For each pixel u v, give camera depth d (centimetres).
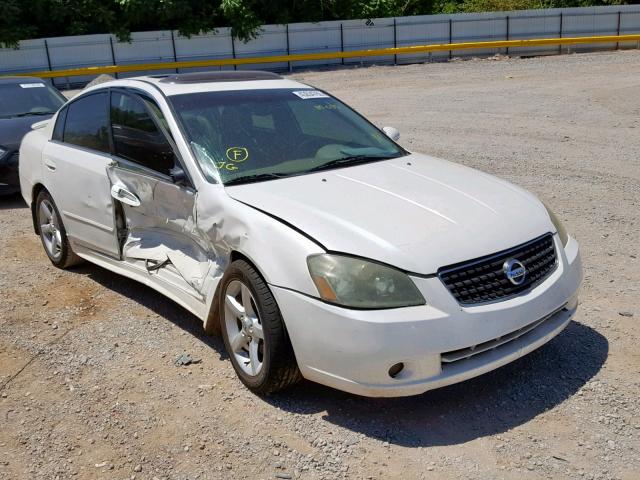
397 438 329
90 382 394
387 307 316
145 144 455
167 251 446
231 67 2586
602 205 707
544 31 2608
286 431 338
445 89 1739
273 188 388
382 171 421
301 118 472
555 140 1062
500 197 391
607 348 408
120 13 2636
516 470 302
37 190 600
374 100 1620
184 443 332
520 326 334
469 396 364
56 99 940
